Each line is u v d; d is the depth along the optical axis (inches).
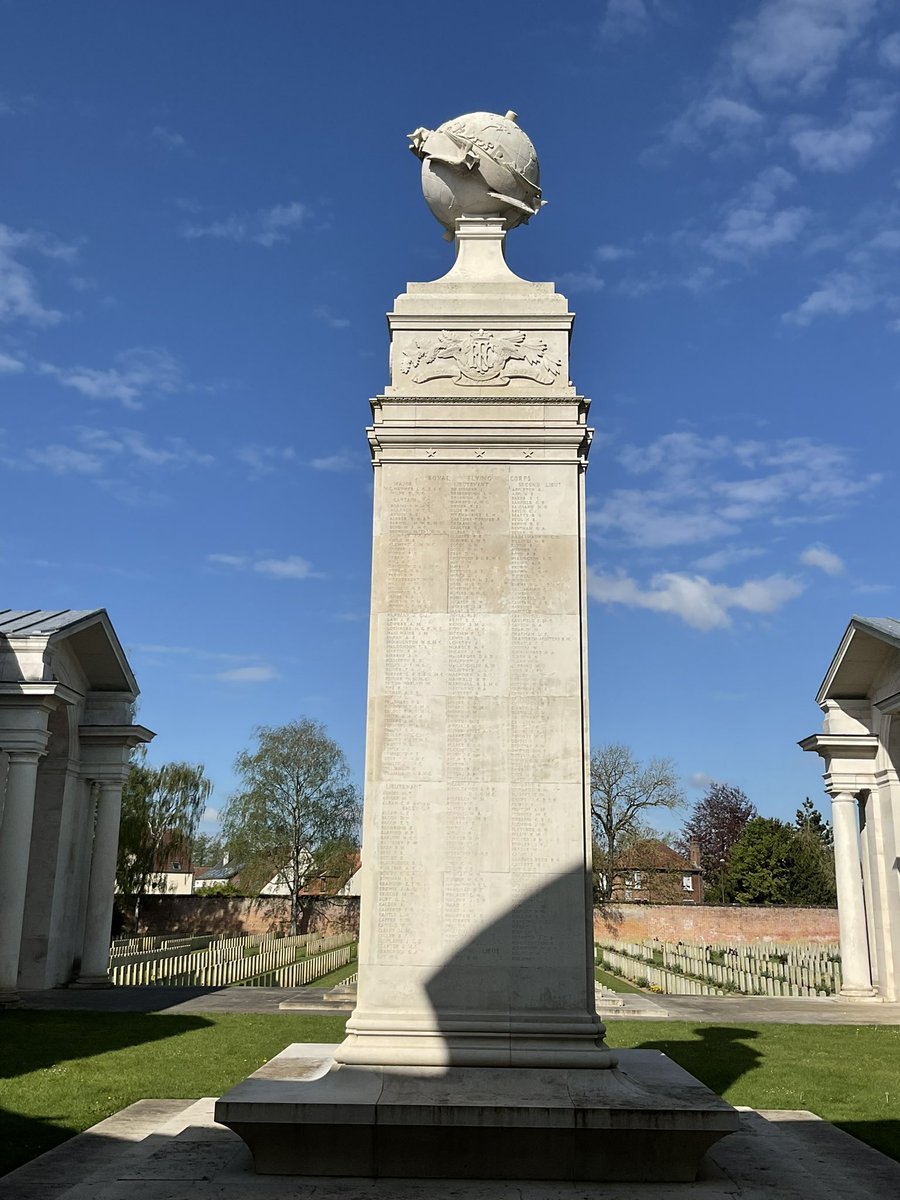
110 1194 328.5
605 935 2263.8
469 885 434.6
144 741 1368.1
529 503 473.7
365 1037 412.8
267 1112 349.7
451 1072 396.2
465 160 524.4
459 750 448.5
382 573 466.6
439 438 479.2
